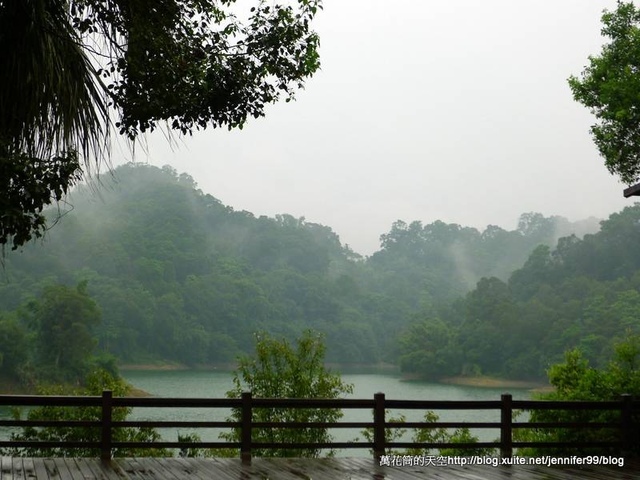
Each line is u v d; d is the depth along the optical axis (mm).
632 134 12367
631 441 8680
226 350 88625
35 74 5254
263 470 7223
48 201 4895
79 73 5402
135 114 5617
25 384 49031
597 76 12578
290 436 11031
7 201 4625
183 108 5926
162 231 105188
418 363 78438
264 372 11680
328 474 7094
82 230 96875
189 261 101312
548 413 9766
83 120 5414
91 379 12375
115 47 5672
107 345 79000
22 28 5242
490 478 7016
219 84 6094
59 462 7285
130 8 5645
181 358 85250
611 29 12711
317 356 12008
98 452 10523
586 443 8461
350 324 101750
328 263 123375
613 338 60125
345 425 8125
